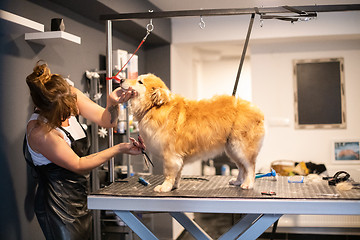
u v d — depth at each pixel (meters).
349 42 4.60
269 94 4.79
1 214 1.96
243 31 4.21
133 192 1.64
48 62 2.42
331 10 1.68
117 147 1.71
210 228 4.57
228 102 1.65
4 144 2.00
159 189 1.63
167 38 4.13
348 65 4.61
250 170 1.69
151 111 1.61
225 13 1.73
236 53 6.18
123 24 3.25
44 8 2.43
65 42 2.28
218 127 1.60
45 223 1.74
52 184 1.72
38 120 1.60
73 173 1.76
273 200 1.47
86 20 2.97
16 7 2.15
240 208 1.49
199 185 1.80
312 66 4.68
